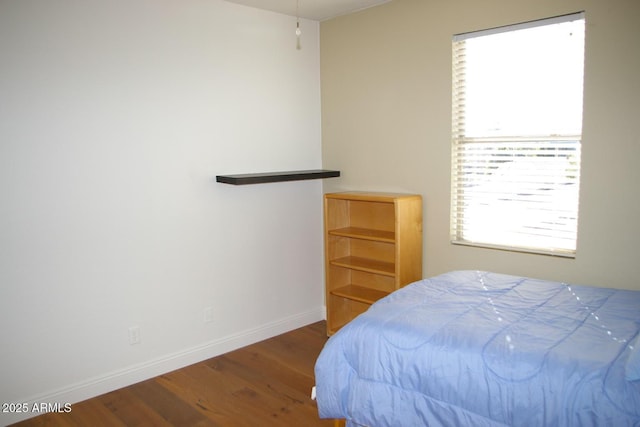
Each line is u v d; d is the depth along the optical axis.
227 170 3.46
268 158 3.71
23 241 2.63
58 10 2.64
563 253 2.82
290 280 3.97
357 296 3.66
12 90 2.53
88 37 2.75
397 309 2.31
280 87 3.75
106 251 2.93
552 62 2.79
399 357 2.05
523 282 2.65
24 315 2.67
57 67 2.66
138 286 3.08
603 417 1.58
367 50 3.65
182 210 3.24
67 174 2.74
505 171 3.05
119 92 2.90
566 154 2.78
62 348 2.81
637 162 2.50
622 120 2.53
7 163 2.54
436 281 2.73
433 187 3.37
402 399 2.02
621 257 2.61
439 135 3.29
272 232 3.79
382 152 3.65
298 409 2.77
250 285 3.68
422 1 3.28
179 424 2.63
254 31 3.54
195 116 3.25
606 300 2.32
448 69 3.19
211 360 3.44
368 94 3.69
